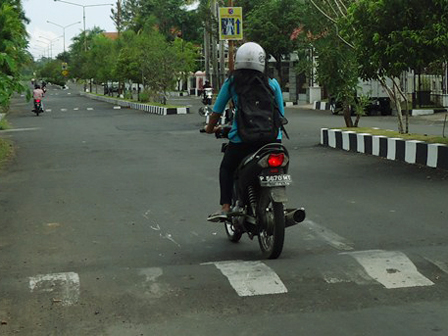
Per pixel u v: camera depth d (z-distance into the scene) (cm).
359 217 788
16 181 1170
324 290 515
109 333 439
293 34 4409
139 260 620
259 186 618
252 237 644
